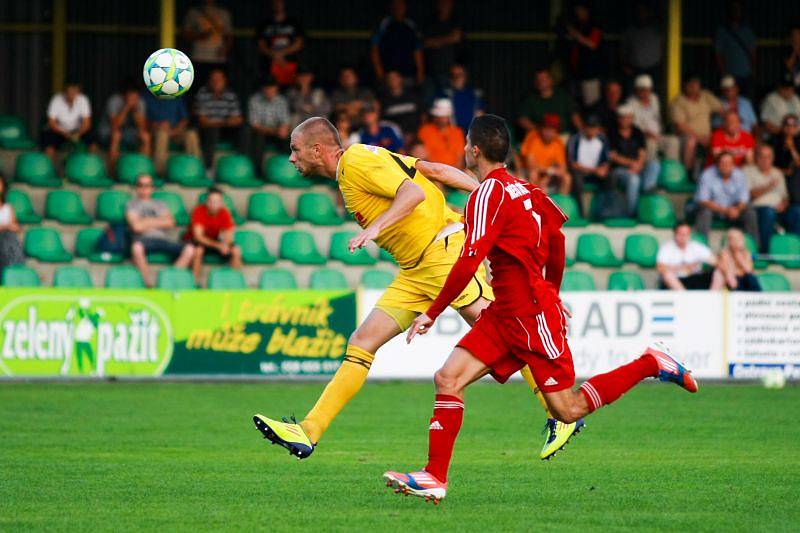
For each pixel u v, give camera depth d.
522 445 30.98
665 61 67.88
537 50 73.44
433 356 47.41
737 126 60.12
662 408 39.78
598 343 47.31
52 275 55.09
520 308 20.47
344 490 23.58
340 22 72.12
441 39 64.50
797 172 62.12
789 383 48.22
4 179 52.81
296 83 62.81
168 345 46.03
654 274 57.59
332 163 22.64
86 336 45.47
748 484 24.38
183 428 33.94
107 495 22.86
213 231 53.56
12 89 68.44
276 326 46.59
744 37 67.44
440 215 22.94
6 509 21.23
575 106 63.75
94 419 35.72
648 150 63.41
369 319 22.91
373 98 62.06
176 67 27.25
